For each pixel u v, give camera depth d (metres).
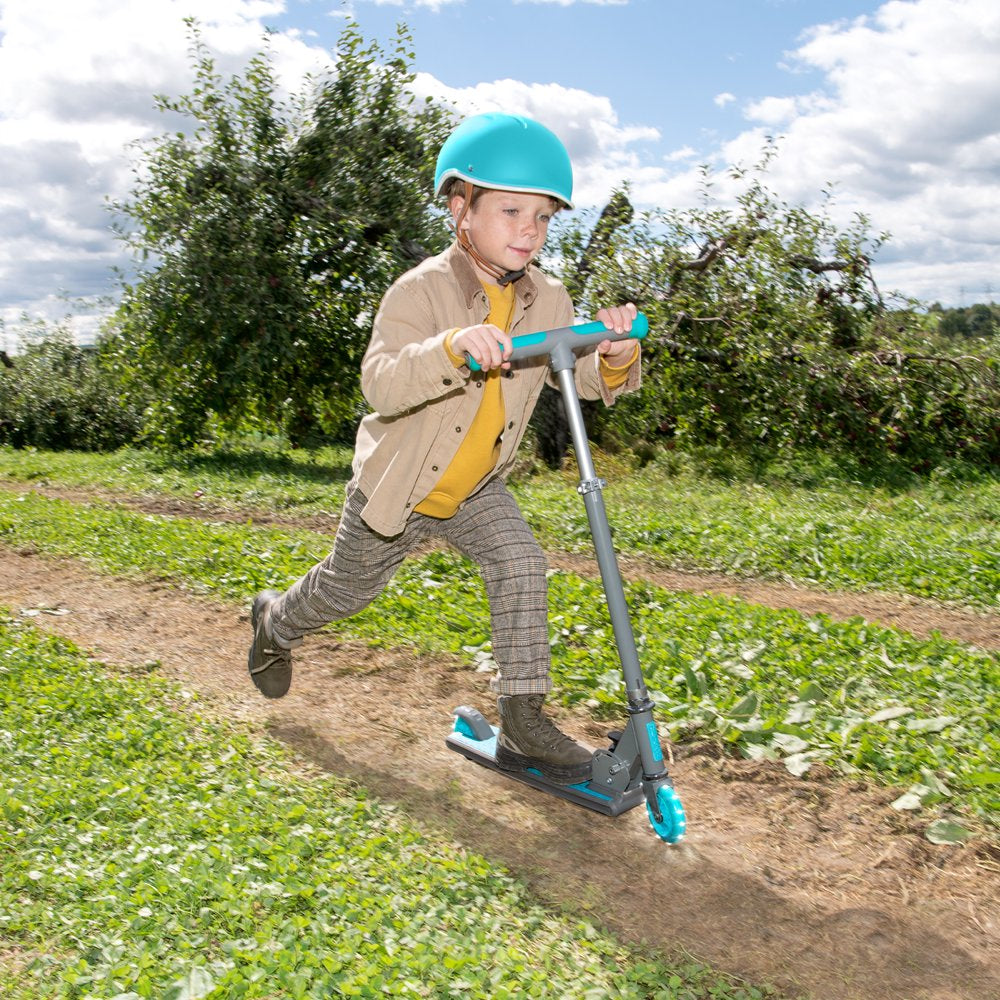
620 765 3.31
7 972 2.38
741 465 13.05
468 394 3.15
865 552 7.36
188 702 4.40
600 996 2.38
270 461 14.50
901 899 2.89
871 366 13.48
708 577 7.19
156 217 14.22
